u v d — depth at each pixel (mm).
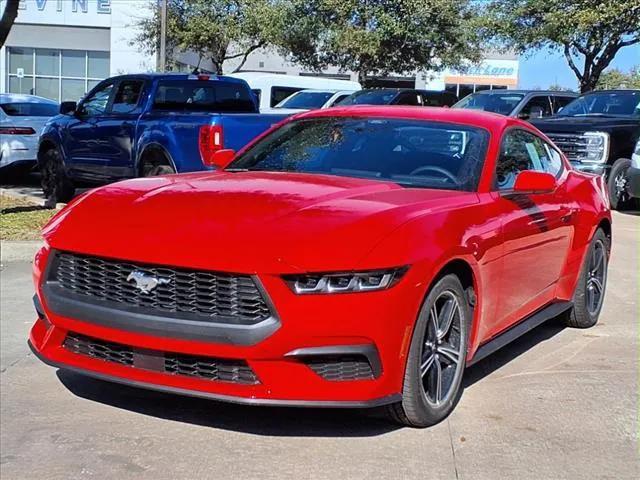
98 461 3844
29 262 8508
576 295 6352
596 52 26297
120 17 37469
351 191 4523
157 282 3846
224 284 3746
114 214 4258
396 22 27797
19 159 13961
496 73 47250
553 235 5570
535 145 5953
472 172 4961
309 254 3695
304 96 19547
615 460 3961
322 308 3643
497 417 4465
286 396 3703
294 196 4355
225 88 11461
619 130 13227
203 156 9211
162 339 3807
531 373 5309
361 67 29844
